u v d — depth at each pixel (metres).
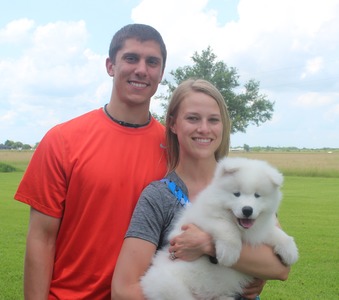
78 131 3.62
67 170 3.52
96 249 3.50
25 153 73.56
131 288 3.25
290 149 108.81
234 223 3.55
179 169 3.83
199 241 3.40
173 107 3.81
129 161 3.63
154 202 3.48
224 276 3.51
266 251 3.46
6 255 9.17
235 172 3.69
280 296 7.05
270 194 3.67
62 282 3.57
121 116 3.74
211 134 3.74
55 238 3.61
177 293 3.31
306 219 14.16
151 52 3.71
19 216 14.51
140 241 3.35
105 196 3.50
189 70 41.75
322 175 38.91
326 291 7.31
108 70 3.93
